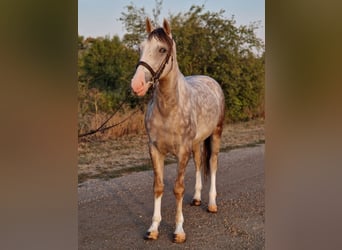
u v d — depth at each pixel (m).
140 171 4.98
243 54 8.38
